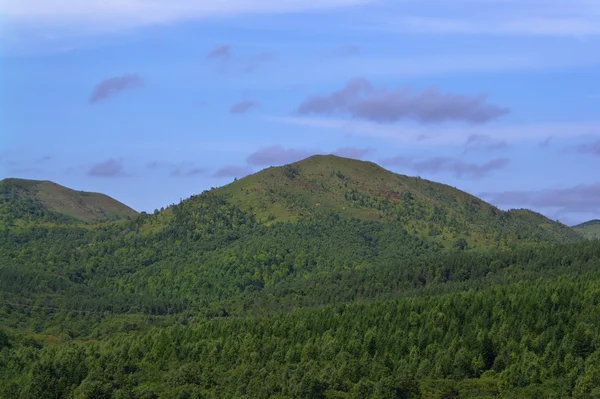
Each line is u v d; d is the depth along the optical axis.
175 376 192.75
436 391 180.00
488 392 179.00
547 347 192.25
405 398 176.50
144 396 182.25
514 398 171.38
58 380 190.38
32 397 185.38
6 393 189.75
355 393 174.88
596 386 168.00
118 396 181.50
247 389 179.62
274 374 188.50
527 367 183.12
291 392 176.12
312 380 176.38
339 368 187.62
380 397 171.88
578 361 183.50
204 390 185.38
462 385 182.38
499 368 192.75
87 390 182.00
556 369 182.62
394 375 185.25
